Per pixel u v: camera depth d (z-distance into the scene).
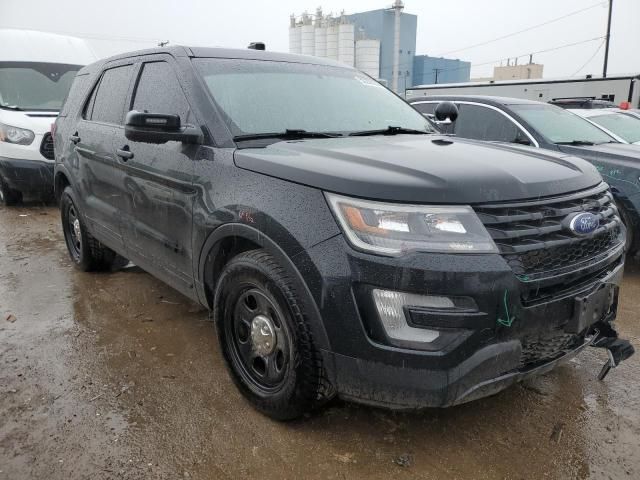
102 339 3.72
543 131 6.02
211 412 2.87
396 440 2.65
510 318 2.24
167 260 3.46
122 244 4.07
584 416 2.87
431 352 2.21
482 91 20.64
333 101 3.69
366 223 2.26
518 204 2.34
